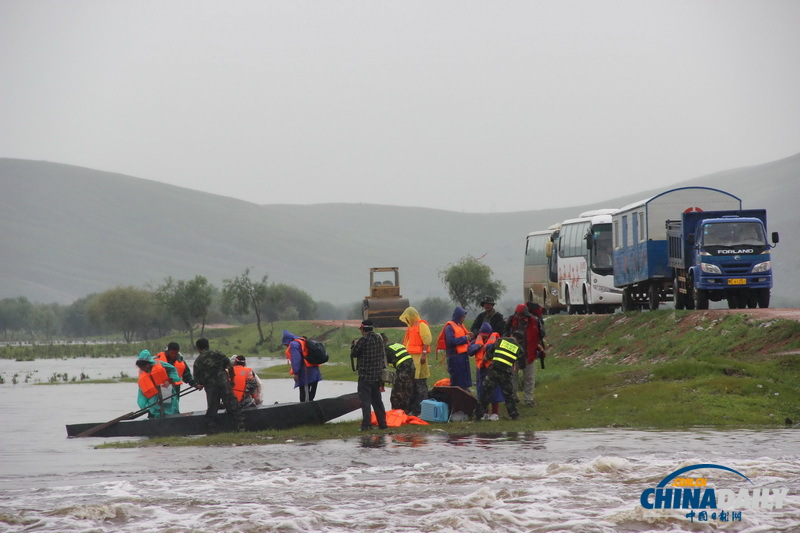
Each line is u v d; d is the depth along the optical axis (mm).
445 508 26688
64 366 159250
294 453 37500
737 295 77250
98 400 78500
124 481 31750
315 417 48031
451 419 48156
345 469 33500
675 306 82375
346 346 146500
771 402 48469
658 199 85062
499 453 36219
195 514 26062
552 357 84250
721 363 54844
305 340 50594
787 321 61500
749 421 45219
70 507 26391
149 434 47594
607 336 81250
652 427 43938
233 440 42406
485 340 48938
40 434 50156
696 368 54469
